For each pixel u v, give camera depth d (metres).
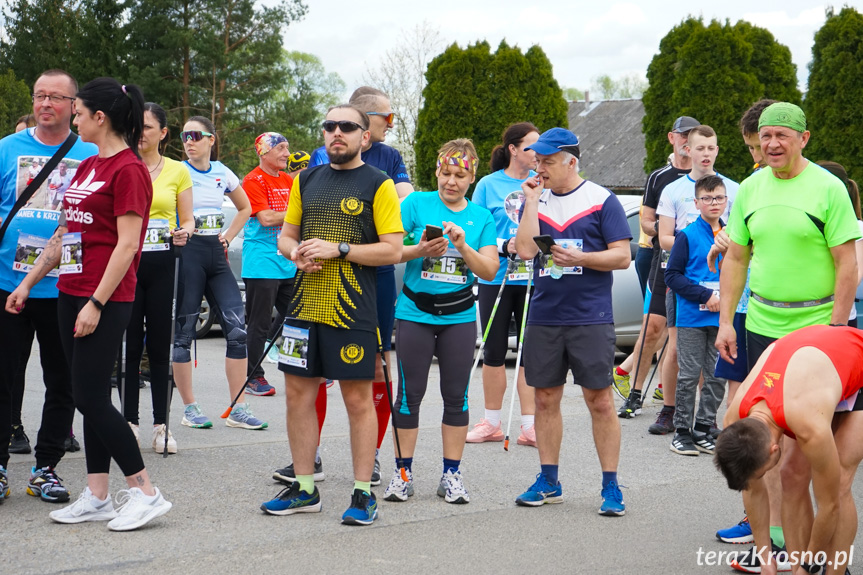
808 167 4.48
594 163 37.81
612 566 4.03
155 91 32.41
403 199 5.20
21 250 4.77
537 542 4.33
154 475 5.28
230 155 34.62
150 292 5.64
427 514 4.74
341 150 4.47
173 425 6.62
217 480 5.22
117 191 4.22
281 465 5.60
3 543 4.07
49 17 38.19
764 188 4.57
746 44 21.52
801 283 4.45
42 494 4.69
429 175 22.52
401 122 32.66
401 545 4.23
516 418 7.25
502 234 6.37
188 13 33.75
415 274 4.98
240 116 34.84
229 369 6.58
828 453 3.47
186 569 3.81
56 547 4.03
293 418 4.64
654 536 4.47
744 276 4.77
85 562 3.85
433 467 5.73
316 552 4.08
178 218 5.91
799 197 4.43
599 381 4.80
